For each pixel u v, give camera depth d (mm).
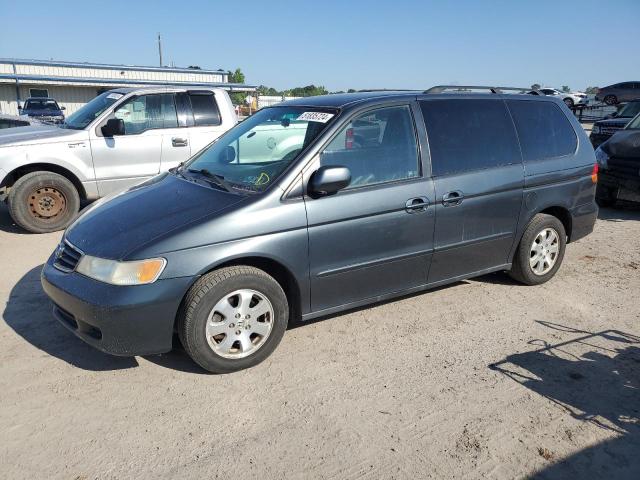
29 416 3164
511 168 4734
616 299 4984
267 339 3695
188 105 7914
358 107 4047
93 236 3592
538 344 4102
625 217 8422
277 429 3072
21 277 5348
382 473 2746
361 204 3900
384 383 3545
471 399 3377
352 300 4074
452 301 4867
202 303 3385
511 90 5152
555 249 5262
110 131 7332
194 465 2785
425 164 4266
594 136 13281
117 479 2689
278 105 4754
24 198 6887
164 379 3559
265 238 3555
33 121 12070
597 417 3219
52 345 3977
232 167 4176
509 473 2760
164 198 3893
